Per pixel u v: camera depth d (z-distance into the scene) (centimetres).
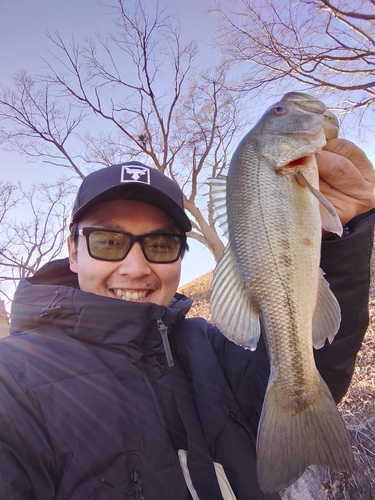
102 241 43
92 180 47
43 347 36
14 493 27
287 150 34
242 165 36
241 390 43
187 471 34
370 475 68
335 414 31
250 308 34
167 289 45
